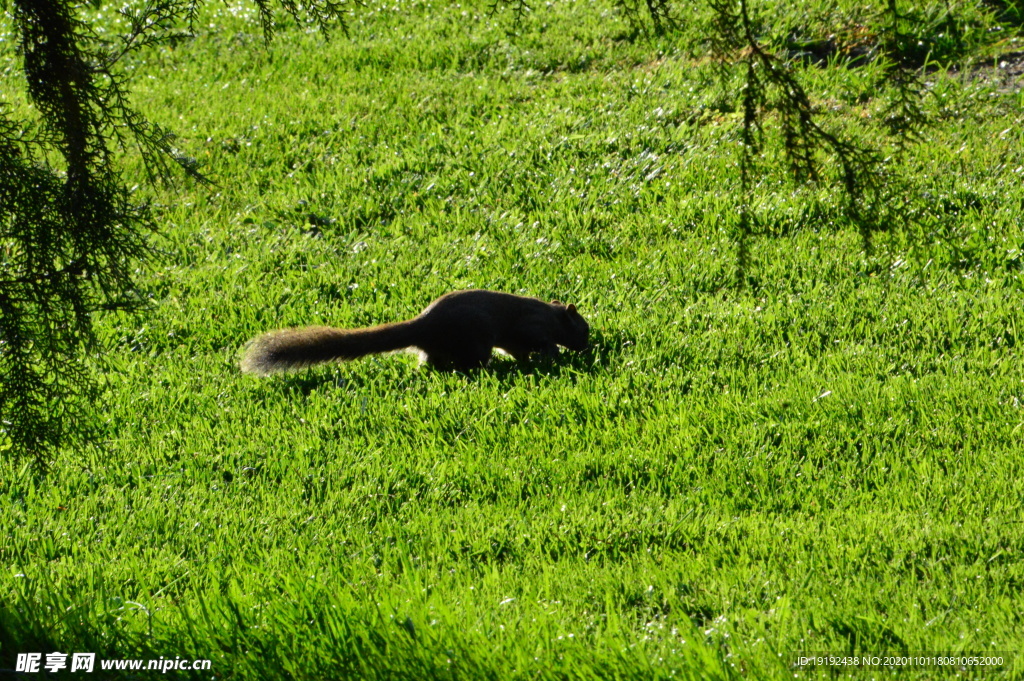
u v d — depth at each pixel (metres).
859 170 6.63
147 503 11.26
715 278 16.50
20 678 7.29
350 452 12.15
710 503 10.55
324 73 28.06
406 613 7.95
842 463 11.05
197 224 20.17
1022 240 15.89
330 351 13.41
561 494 10.91
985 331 13.77
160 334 15.81
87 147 7.93
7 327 7.98
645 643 7.66
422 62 27.77
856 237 16.86
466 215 19.58
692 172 19.89
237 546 10.23
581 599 8.74
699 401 12.68
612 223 18.88
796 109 6.57
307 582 8.77
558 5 29.66
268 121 24.53
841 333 14.29
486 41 28.06
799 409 12.25
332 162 22.45
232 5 33.22
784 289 15.85
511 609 8.45
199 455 12.29
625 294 16.33
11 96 24.36
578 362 14.33
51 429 8.59
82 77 7.73
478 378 13.88
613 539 9.95
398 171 21.66
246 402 13.66
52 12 7.63
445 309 14.09
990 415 11.67
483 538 10.06
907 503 10.09
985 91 19.61
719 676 6.92
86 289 8.16
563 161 21.02
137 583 9.54
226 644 7.73
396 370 14.26
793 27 23.53
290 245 19.12
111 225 7.99
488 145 22.20
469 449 11.98
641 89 23.61
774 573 8.91
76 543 10.47
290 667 7.38
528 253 17.91
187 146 23.56
